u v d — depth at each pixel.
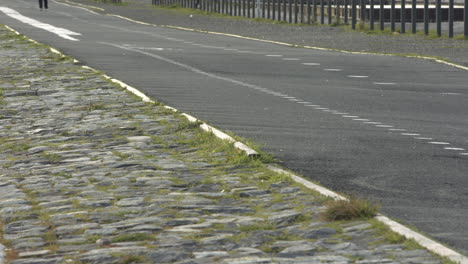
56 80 33.00
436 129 21.42
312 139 19.92
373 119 23.03
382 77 33.88
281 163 17.23
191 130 21.14
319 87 30.58
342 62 40.59
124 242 11.85
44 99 28.02
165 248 11.45
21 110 25.91
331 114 23.94
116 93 28.73
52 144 20.25
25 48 48.94
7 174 17.23
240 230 12.25
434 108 25.17
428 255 10.65
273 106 25.53
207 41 57.91
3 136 21.88
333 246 11.25
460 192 14.77
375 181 15.62
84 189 15.44
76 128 22.19
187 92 29.06
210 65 39.12
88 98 27.72
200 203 14.03
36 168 17.72
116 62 40.66
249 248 11.32
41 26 76.75
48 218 13.42
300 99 27.19
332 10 88.75
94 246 11.75
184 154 18.39
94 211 13.72
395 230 11.71
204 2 109.69
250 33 67.94
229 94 28.48
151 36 63.62
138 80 32.84
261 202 13.95
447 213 13.28
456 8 74.88
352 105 25.78
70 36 62.00
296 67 38.19
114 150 19.08
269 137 20.20
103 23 85.75
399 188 15.06
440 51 46.19
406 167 16.83
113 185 15.63
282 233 11.99
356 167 16.83
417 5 86.00
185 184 15.48
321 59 42.38
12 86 31.75
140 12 113.25
